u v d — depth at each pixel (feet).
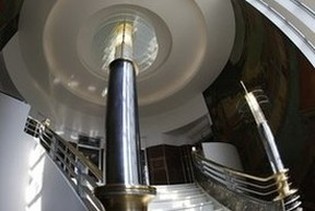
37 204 16.16
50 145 20.10
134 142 11.14
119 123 11.58
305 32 15.28
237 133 35.83
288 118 25.59
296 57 23.07
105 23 33.60
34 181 16.84
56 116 39.55
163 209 20.72
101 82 39.55
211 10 32.04
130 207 8.44
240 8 29.96
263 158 30.25
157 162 43.50
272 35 26.09
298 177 24.47
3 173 16.01
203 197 26.55
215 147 34.19
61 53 35.35
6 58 30.83
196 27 34.65
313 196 22.70
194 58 38.06
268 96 29.53
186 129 45.24
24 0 28.63
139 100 43.01
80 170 17.76
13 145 17.02
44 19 30.83
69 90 39.34
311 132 22.74
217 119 40.11
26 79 35.14
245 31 32.12
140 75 39.73
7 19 27.48
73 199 15.88
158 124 45.52
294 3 16.19
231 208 23.38
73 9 31.50
